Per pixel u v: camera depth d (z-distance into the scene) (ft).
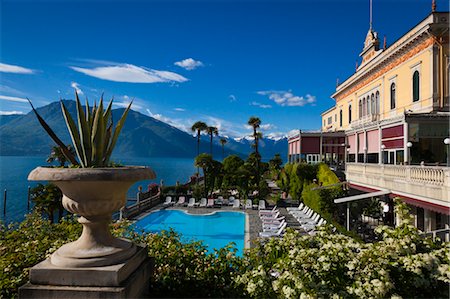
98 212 12.21
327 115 163.32
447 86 70.38
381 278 11.87
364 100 111.55
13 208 105.40
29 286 11.22
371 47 111.14
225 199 106.73
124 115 14.66
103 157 14.20
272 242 16.16
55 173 11.25
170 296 14.71
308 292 11.69
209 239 65.62
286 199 110.63
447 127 61.98
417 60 76.69
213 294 14.74
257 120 169.48
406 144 62.90
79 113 13.50
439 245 15.37
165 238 18.90
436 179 40.91
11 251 16.30
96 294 10.87
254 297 13.61
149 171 13.35
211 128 192.34
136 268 12.95
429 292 12.82
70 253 11.99
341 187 74.02
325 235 15.57
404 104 82.84
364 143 90.84
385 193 53.72
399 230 15.42
